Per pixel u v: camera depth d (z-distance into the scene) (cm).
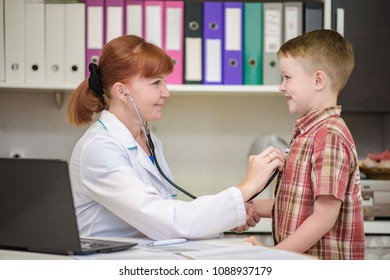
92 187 141
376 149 258
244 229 164
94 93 159
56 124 256
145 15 225
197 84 227
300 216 142
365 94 229
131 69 151
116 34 225
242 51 228
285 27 226
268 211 165
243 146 258
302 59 149
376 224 211
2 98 255
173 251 112
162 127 257
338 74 150
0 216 110
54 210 104
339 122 143
